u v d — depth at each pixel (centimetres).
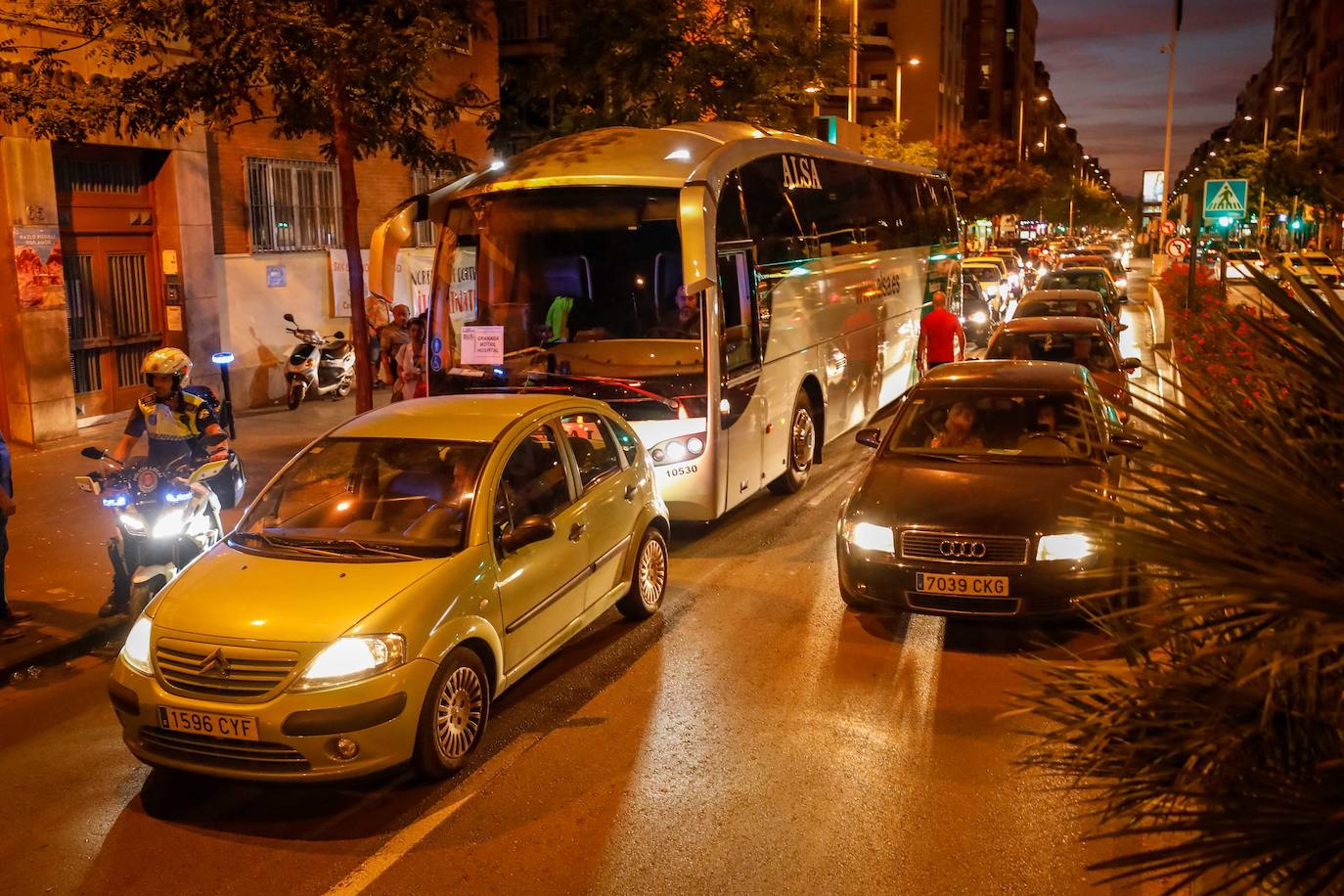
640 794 530
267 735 499
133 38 1005
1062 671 300
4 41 981
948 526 704
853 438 1551
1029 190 6147
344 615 522
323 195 1856
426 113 1146
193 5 921
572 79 1494
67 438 1391
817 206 1264
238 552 591
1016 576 686
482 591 576
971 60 11631
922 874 454
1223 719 249
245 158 1695
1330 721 237
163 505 729
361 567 560
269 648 509
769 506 1152
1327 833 213
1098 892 438
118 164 1499
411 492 612
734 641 742
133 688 521
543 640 642
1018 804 513
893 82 8525
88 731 628
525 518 626
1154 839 471
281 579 552
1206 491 236
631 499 762
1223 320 283
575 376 958
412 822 509
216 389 1625
